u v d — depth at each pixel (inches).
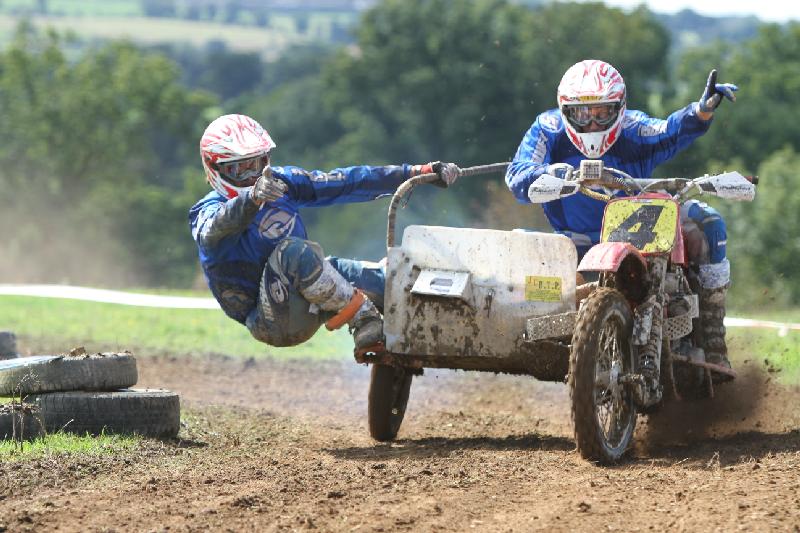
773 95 6530.5
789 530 655.8
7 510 751.1
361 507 739.4
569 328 889.5
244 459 943.0
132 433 1027.9
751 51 6939.0
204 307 1871.3
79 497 783.1
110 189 7500.0
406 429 1179.9
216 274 986.1
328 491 785.6
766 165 4239.7
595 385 839.1
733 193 920.9
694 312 949.8
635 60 6402.6
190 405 1309.1
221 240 967.0
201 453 975.0
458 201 6171.3
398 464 881.5
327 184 1001.5
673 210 929.5
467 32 6727.4
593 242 1046.4
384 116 7096.5
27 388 1022.4
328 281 956.0
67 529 706.2
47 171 7696.9
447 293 930.1
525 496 760.3
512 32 6628.9
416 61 6845.5
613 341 884.0
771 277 3764.8
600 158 1040.2
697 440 1009.5
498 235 935.0
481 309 935.0
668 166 5260.8
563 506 724.7
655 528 673.6
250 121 984.9
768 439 968.9
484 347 940.0
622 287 928.3
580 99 999.6
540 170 999.0
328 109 7386.8
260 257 979.3
